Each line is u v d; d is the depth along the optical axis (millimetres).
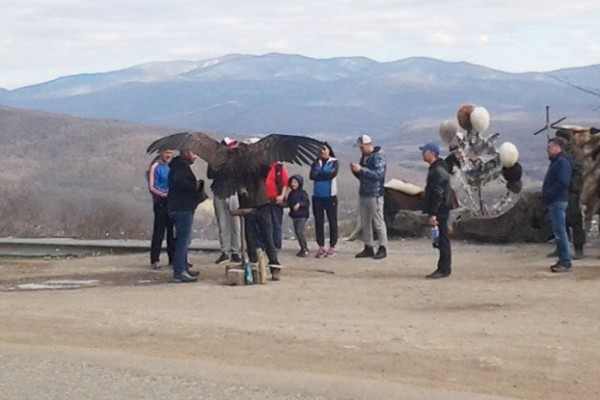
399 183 25953
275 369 11914
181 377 11469
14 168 62312
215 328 14422
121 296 17812
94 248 25734
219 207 21641
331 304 16438
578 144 22500
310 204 24891
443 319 14914
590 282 17953
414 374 11680
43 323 15172
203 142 17828
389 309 15906
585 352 12562
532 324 14352
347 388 10852
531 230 23625
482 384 11227
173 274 20266
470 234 24375
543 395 10805
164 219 21281
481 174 25562
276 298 17125
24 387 11070
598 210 22547
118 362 12320
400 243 24891
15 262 23719
